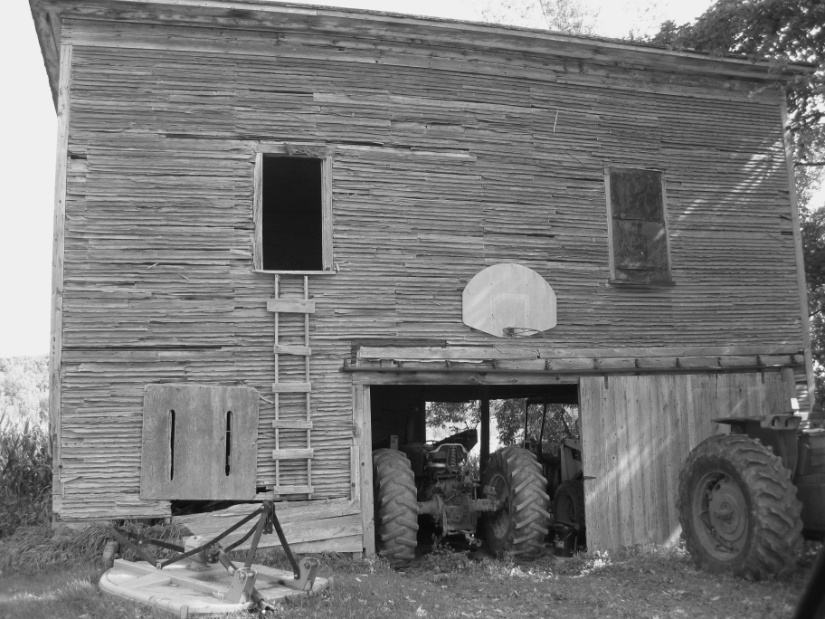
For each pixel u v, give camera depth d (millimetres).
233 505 9883
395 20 10734
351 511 10078
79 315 9586
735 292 12570
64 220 9672
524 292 11352
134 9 10031
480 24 11094
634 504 11469
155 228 9961
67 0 9805
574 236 11781
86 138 9883
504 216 11453
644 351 11875
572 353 11500
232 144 10352
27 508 11031
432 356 10773
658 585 8711
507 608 7582
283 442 10016
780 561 8039
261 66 10625
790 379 12594
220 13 10250
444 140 11297
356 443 10258
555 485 13445
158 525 9367
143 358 9703
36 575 8398
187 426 9688
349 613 6852
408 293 10820
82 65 9977
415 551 11594
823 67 13547
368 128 10969
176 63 10305
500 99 11672
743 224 12805
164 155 10102
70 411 9391
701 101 12859
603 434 11484
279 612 6641
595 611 7500
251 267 10203
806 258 18859
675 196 12469
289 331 10258
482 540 11695
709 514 9086
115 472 9414
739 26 16594
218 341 9969
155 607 6613
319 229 18219
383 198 10914
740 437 8906
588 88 12195
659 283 12078
